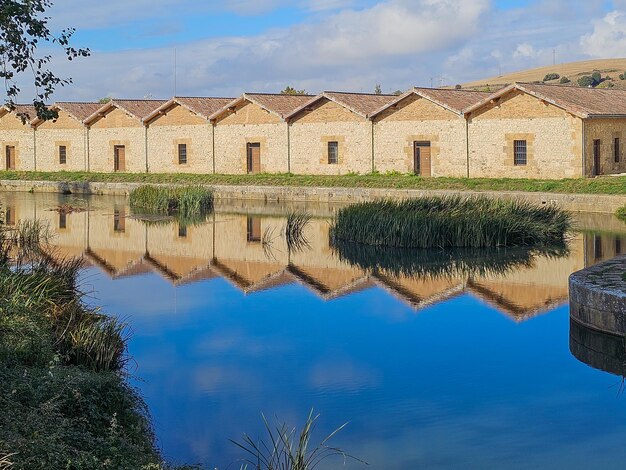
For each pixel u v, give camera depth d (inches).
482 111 1670.8
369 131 1818.4
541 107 1598.2
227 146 2010.3
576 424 500.4
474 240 1078.4
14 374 454.6
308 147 1902.1
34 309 594.6
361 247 1114.7
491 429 493.7
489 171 1672.0
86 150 2207.2
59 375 473.7
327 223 1350.9
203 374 593.9
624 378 576.7
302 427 499.8
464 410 524.1
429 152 1752.0
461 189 1550.2
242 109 1984.5
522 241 1094.4
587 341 639.8
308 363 619.2
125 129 2144.4
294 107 1969.7
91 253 1083.9
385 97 1946.4
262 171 1969.7
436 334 692.7
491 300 802.8
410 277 920.3
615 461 449.4
